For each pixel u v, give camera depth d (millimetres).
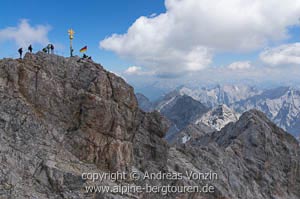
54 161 53938
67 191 50969
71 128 60406
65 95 61250
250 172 95688
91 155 59094
